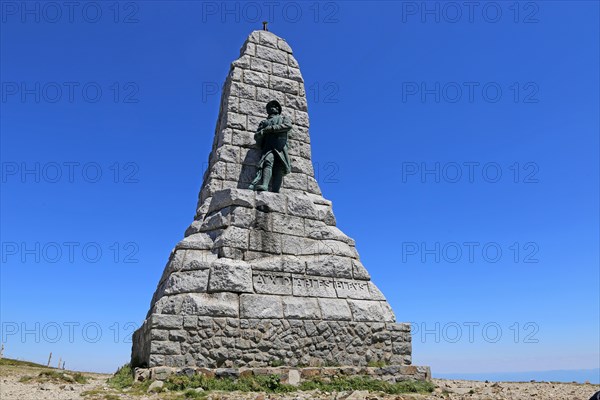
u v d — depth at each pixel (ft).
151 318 37.96
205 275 41.39
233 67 52.90
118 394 32.45
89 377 48.32
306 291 43.60
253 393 34.09
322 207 50.14
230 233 43.55
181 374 35.73
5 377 41.81
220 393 33.55
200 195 52.85
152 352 36.78
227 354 38.52
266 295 41.75
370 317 44.39
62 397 30.71
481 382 53.42
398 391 38.58
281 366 39.40
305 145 53.26
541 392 41.86
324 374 39.40
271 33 57.00
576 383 53.11
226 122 50.65
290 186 50.47
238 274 41.50
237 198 45.24
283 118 49.78
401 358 44.14
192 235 45.06
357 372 40.45
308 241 46.65
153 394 32.48
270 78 54.24
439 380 53.01
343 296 44.75
